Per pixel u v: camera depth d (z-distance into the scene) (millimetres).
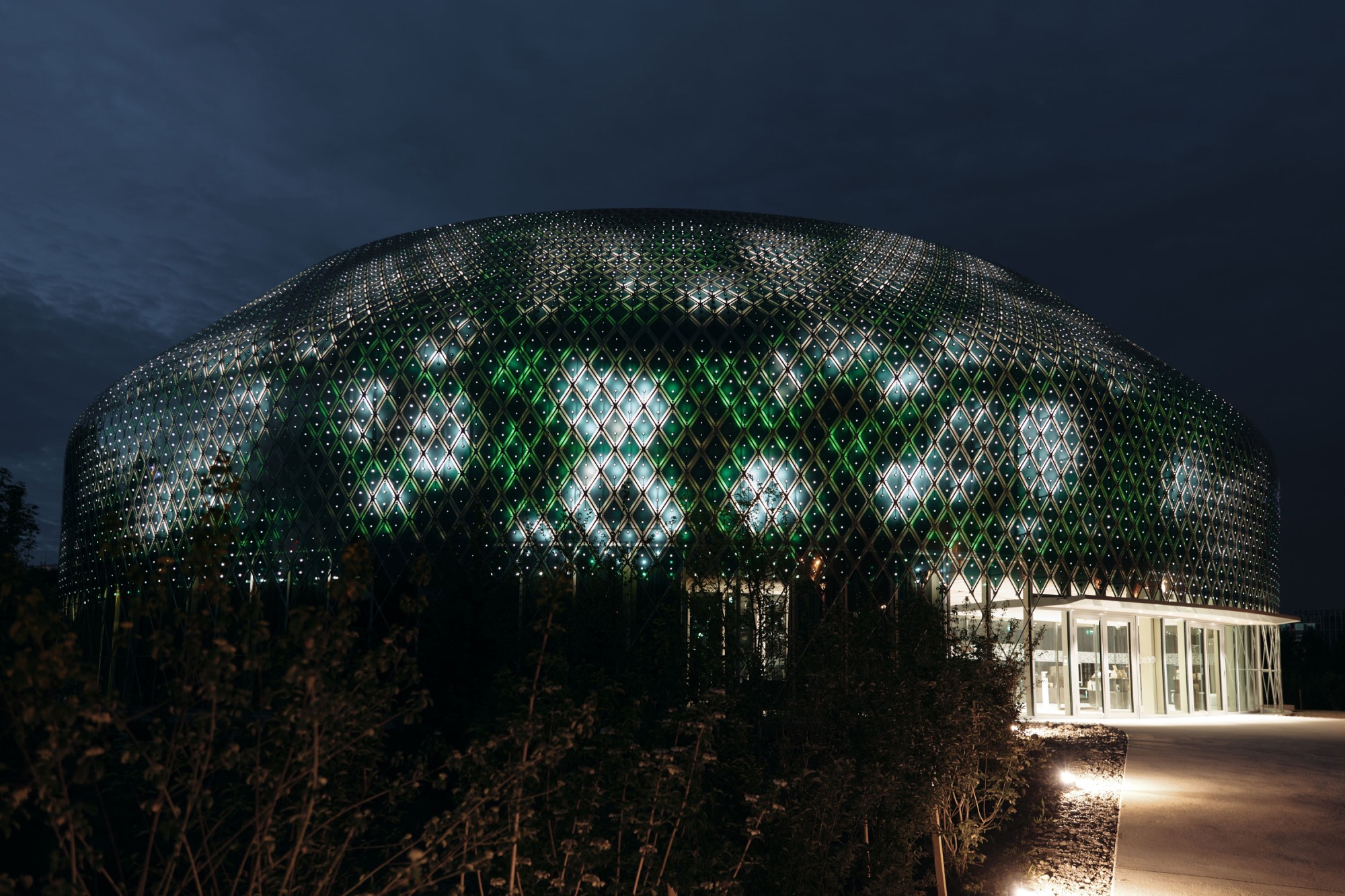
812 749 16047
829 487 53406
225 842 8781
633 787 12094
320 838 9523
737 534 19453
